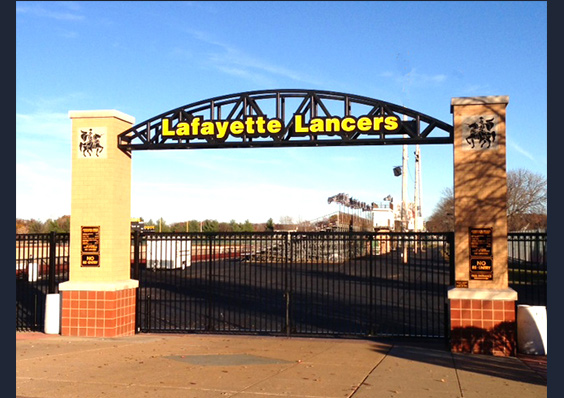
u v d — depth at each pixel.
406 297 22.34
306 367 9.66
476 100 11.29
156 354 10.82
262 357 10.57
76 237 13.04
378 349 11.52
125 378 8.80
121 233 13.38
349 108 12.09
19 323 15.29
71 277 13.04
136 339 12.62
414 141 11.73
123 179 13.39
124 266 13.54
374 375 9.05
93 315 12.85
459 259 11.30
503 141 11.19
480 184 11.25
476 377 9.00
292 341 12.52
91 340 12.42
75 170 13.06
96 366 9.70
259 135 12.27
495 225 11.16
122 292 13.18
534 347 11.08
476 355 10.91
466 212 11.29
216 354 10.86
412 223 60.56
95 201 12.97
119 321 13.02
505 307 11.05
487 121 11.26
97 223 12.95
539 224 50.41
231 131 12.34
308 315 17.33
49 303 13.45
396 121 11.77
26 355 10.68
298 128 12.08
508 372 9.43
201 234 14.02
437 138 11.64
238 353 10.98
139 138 13.06
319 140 12.06
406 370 9.46
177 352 11.05
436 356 10.76
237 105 12.53
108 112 12.88
